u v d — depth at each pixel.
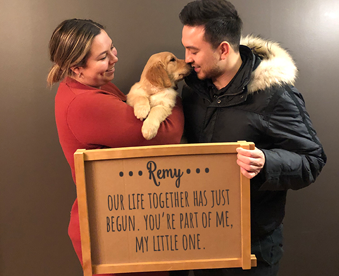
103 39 1.38
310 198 2.00
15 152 1.91
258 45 1.49
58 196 1.98
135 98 1.49
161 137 1.33
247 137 1.36
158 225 1.17
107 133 1.30
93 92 1.34
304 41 1.79
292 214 2.02
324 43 1.80
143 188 1.15
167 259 1.19
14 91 1.84
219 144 1.13
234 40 1.34
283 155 1.26
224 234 1.18
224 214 1.17
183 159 1.14
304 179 1.31
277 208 1.45
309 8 1.75
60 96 1.40
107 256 1.18
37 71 1.81
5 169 1.93
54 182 1.96
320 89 1.86
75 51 1.33
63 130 1.37
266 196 1.44
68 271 2.08
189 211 1.17
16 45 1.78
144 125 1.30
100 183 1.14
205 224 1.17
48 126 1.88
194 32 1.30
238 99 1.36
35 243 2.04
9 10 1.74
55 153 1.92
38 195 1.97
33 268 2.07
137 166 1.14
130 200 1.15
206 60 1.34
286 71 1.36
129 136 1.31
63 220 2.01
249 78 1.31
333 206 2.01
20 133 1.89
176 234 1.18
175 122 1.40
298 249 2.06
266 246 1.44
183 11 1.34
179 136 1.40
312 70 1.83
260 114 1.34
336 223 2.03
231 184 1.16
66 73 1.43
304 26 1.78
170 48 1.82
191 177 1.15
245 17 1.76
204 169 1.15
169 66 1.56
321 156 1.42
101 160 1.13
